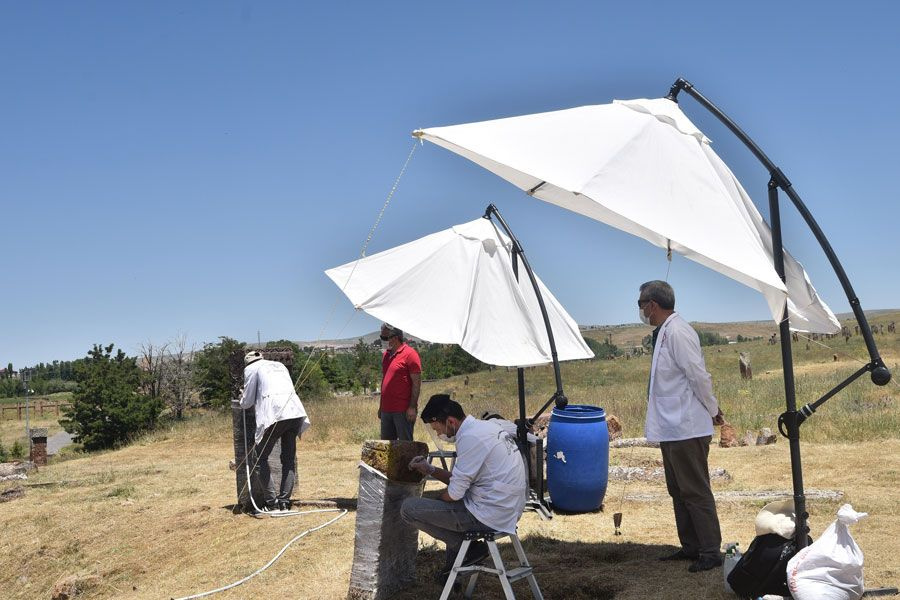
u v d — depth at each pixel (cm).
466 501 459
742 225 489
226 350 3262
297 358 2688
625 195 476
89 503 940
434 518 457
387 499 502
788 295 509
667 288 531
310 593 530
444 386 3275
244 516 789
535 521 691
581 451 706
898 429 1072
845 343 3947
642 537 621
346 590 525
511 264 752
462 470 452
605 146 502
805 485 791
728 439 1097
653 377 529
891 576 477
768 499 723
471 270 734
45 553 767
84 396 2386
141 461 1394
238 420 820
